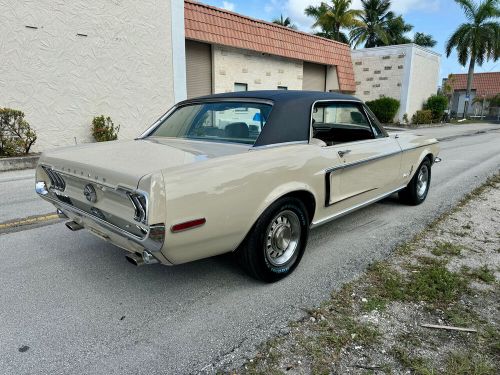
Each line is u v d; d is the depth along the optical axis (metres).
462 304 2.88
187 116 3.90
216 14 13.87
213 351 2.39
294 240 3.35
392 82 24.19
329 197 3.58
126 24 10.78
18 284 3.21
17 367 2.25
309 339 2.49
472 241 4.14
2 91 9.00
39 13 9.26
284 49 16.61
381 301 2.92
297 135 3.37
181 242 2.49
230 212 2.70
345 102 4.04
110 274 3.40
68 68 9.92
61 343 2.47
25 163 8.64
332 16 29.36
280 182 3.03
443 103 26.70
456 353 2.35
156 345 2.45
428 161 5.58
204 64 14.16
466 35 31.53
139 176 2.38
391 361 2.29
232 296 3.04
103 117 10.44
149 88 11.58
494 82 47.00
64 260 3.68
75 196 3.08
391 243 4.09
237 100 3.60
